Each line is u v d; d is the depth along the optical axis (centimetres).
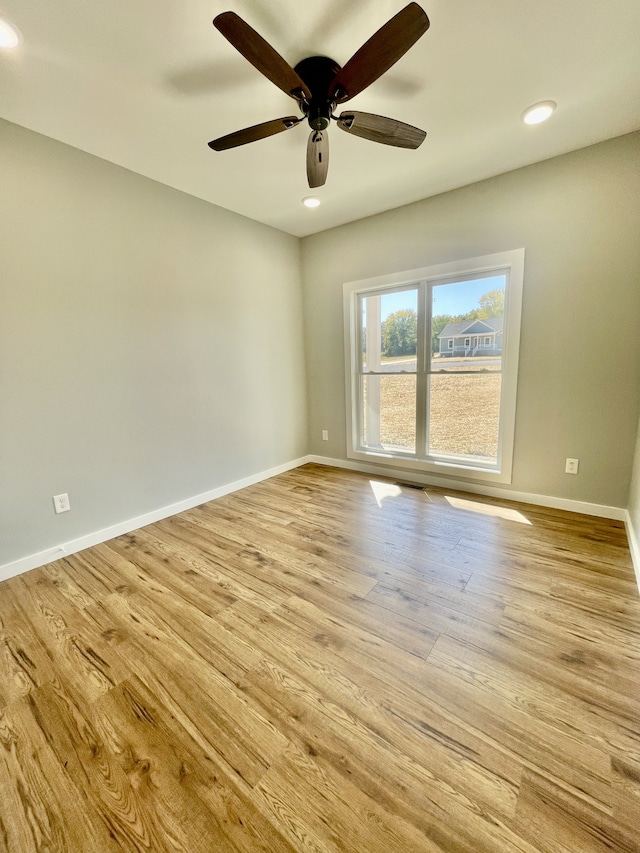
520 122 213
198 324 310
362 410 403
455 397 334
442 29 149
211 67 164
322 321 404
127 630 175
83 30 143
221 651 161
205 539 262
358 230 355
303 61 163
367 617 179
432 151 239
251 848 95
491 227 283
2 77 166
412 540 251
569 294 262
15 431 217
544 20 146
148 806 105
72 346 236
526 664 149
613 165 236
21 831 101
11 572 221
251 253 350
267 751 119
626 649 155
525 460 299
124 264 257
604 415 263
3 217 203
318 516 294
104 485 260
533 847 94
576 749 117
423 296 334
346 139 219
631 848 93
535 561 221
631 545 230
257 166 249
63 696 141
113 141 220
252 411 368
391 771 112
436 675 146
